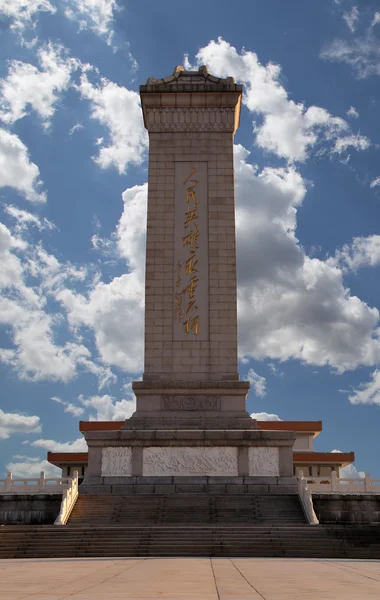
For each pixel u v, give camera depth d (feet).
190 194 175.32
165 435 151.53
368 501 135.54
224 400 161.68
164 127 179.22
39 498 136.15
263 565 82.94
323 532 108.99
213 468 149.79
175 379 163.94
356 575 69.26
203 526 111.86
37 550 103.40
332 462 219.61
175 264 170.71
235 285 169.37
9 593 52.70
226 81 181.06
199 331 166.81
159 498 136.56
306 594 52.26
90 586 58.13
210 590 55.16
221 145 178.29
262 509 131.44
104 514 129.70
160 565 82.17
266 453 150.71
